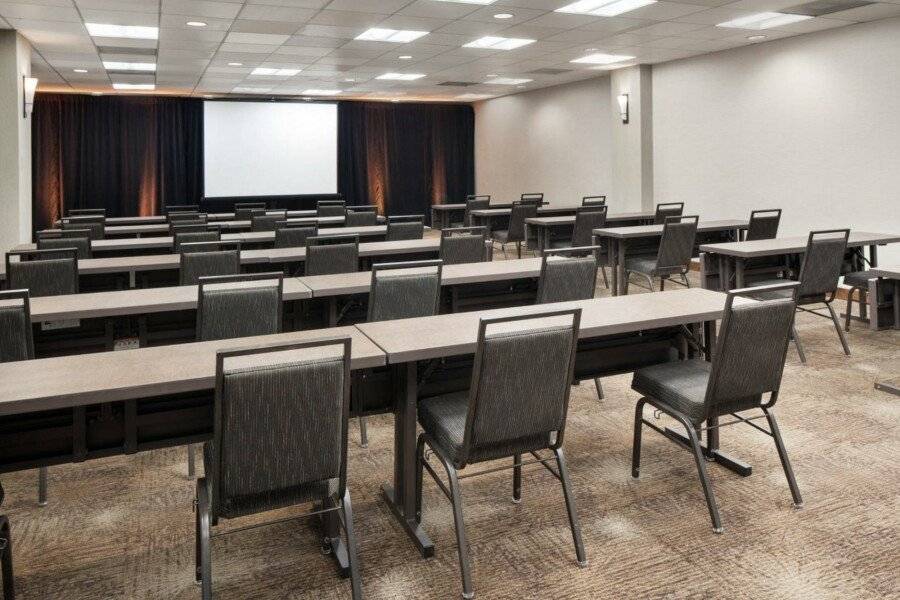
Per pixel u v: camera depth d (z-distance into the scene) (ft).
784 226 25.71
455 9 19.98
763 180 26.37
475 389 6.73
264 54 27.32
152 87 37.88
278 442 5.96
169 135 42.52
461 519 7.03
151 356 7.19
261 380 5.75
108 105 41.11
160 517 8.73
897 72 21.35
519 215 28.91
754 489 9.21
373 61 29.48
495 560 7.65
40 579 7.41
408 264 10.58
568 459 10.31
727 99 27.58
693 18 21.47
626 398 13.03
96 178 41.37
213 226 22.48
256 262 15.28
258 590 7.16
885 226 22.13
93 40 23.73
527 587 7.13
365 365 7.09
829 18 21.47
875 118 22.11
